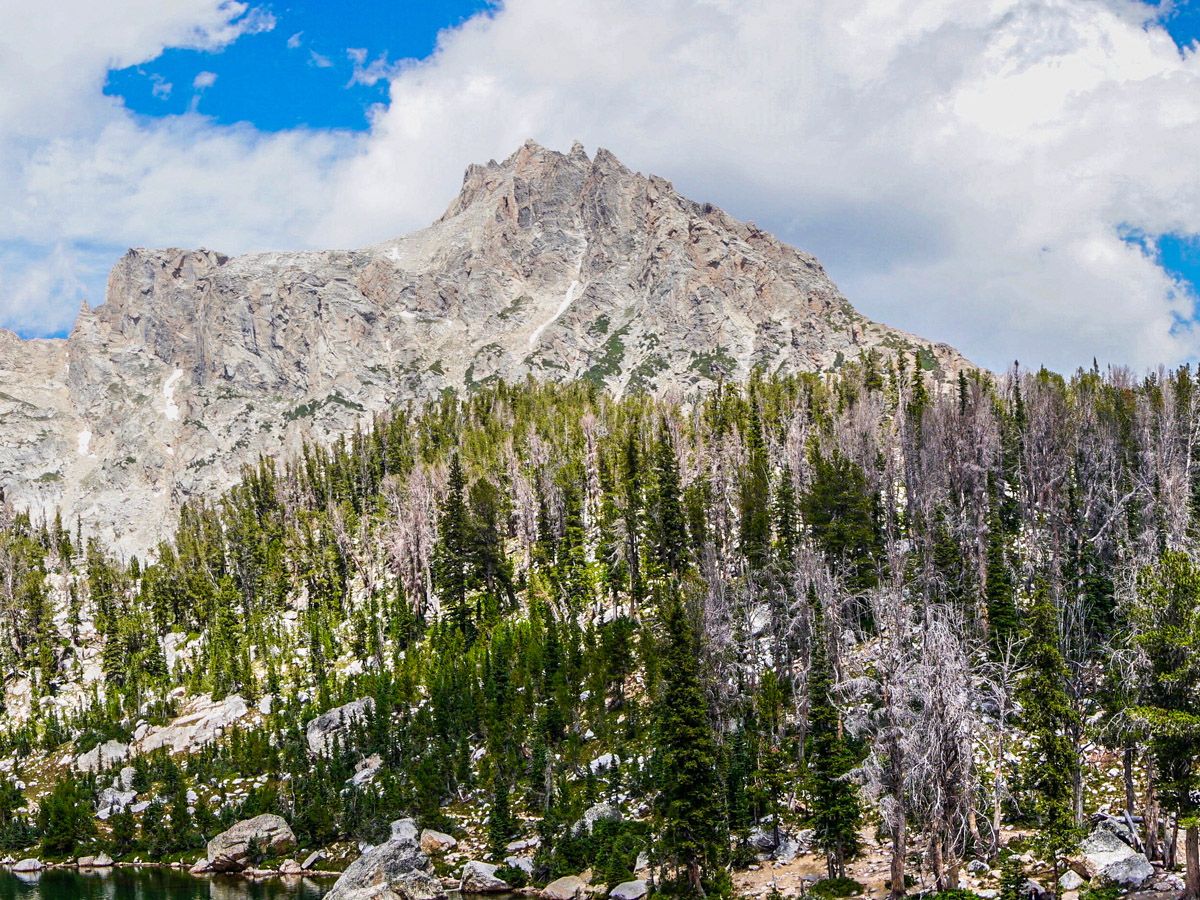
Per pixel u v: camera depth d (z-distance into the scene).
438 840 89.56
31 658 168.25
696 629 85.88
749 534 111.12
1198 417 130.25
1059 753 55.25
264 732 124.94
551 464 180.38
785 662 94.94
